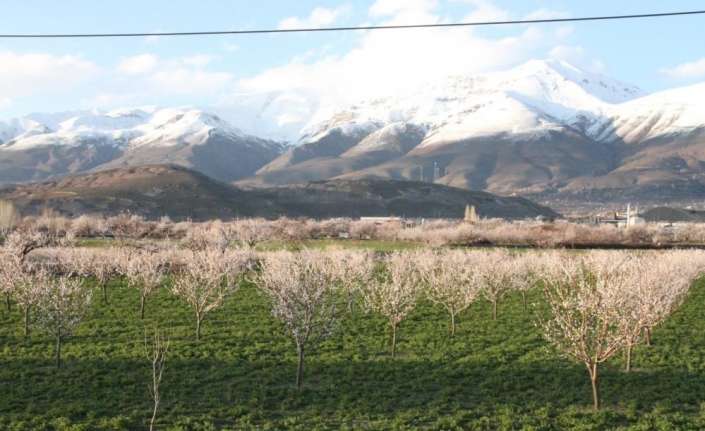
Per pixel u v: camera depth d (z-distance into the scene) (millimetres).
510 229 105250
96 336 35906
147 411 23844
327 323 29141
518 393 26188
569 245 93125
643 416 23281
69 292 31438
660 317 30219
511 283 45875
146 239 88375
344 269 47812
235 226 88938
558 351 32438
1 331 36688
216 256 48031
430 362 30891
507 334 37094
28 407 24031
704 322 40594
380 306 40875
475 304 46625
